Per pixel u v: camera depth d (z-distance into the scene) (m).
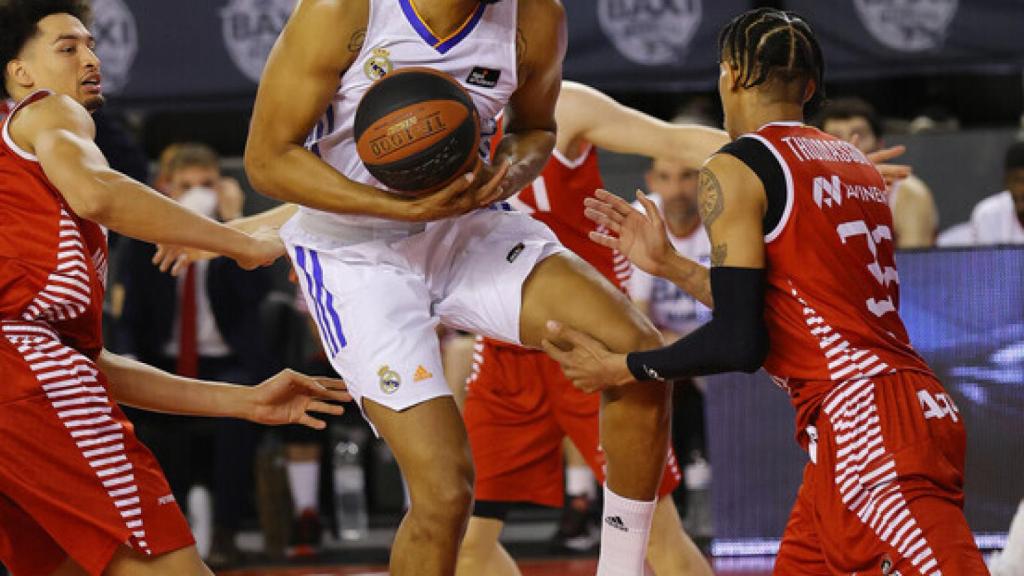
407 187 8.01
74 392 8.44
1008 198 17.41
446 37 8.29
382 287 8.67
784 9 17.83
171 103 17.86
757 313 7.99
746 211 8.05
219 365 16.94
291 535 17.14
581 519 16.58
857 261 8.23
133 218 8.34
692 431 17.38
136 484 8.45
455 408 8.50
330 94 8.34
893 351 8.21
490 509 11.57
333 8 8.10
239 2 17.72
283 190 8.39
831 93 21.77
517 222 9.17
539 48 8.67
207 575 8.56
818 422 8.18
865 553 7.94
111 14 17.77
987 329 14.54
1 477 8.33
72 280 8.54
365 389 8.53
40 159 8.38
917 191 17.00
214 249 8.70
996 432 14.49
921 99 21.66
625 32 17.31
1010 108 21.48
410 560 8.30
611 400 8.84
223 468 16.55
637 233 8.67
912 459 7.88
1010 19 17.19
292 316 17.66
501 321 8.88
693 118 18.64
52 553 8.79
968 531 7.80
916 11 17.31
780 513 15.05
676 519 11.19
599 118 11.11
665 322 16.95
